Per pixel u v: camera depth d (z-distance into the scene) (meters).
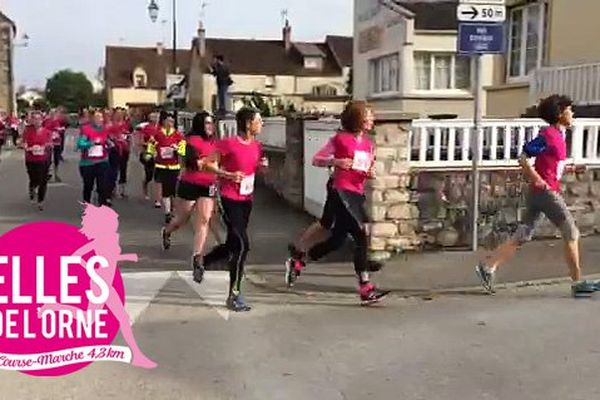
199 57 64.38
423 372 5.27
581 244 9.42
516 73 18.19
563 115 7.21
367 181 8.99
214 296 7.38
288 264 7.69
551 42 16.45
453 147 9.34
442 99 26.41
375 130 8.93
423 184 9.18
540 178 7.21
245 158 6.91
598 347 5.77
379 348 5.79
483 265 7.47
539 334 6.10
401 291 7.52
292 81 66.75
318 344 5.89
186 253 9.47
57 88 97.50
